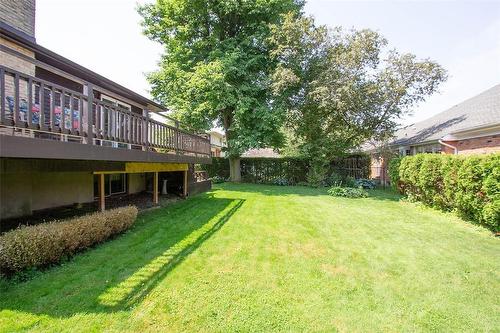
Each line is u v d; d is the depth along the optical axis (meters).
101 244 4.65
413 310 2.88
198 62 14.09
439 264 4.10
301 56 13.47
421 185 8.60
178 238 5.12
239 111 13.38
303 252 4.55
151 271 3.63
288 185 16.31
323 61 13.22
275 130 14.90
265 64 14.83
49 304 2.77
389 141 16.17
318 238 5.37
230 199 10.22
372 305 2.96
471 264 4.11
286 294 3.15
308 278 3.58
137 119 5.62
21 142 3.08
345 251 4.64
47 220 5.59
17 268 3.24
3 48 2.89
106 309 2.73
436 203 8.17
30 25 6.36
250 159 18.59
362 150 17.77
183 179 10.66
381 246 4.92
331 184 15.35
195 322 2.59
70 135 3.84
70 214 6.25
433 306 2.96
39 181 6.39
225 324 2.58
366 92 12.93
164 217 6.87
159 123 6.68
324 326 2.59
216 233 5.56
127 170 6.53
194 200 9.82
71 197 7.30
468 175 6.29
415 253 4.57
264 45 14.44
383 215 7.60
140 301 2.90
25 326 2.42
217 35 15.18
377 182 15.93
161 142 6.85
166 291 3.13
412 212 8.05
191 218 6.83
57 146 3.56
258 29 14.50
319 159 14.70
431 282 3.52
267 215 7.45
